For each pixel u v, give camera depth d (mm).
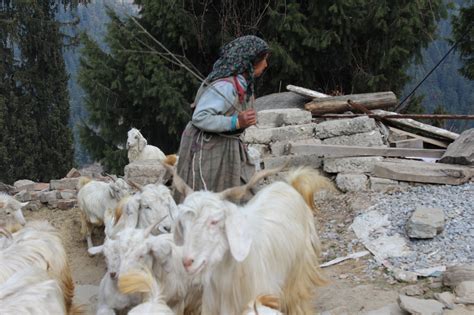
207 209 3844
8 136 22297
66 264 5234
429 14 16469
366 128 8719
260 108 11594
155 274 4863
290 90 11594
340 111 10438
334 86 17797
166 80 15922
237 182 5367
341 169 8094
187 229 3826
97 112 17047
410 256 6039
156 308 3812
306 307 4961
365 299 5352
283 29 15922
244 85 5297
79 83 16703
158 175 8914
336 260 6266
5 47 23234
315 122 10047
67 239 8516
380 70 17328
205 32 16594
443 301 4992
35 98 23812
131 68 15914
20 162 22703
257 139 9211
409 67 18141
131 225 5688
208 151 5344
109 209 7332
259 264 4285
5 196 7812
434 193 7176
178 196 6133
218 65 5336
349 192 7863
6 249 4750
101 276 7203
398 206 7000
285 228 4609
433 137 9602
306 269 4918
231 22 16359
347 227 7000
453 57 21828
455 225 6344
